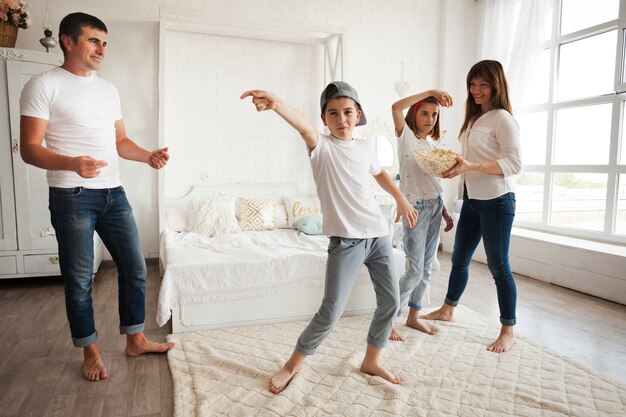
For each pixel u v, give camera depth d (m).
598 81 3.75
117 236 2.01
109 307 2.86
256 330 2.46
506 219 2.19
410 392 1.81
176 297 2.40
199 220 3.71
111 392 1.81
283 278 2.57
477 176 2.25
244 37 4.25
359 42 4.68
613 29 3.62
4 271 3.31
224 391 1.80
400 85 4.68
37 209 3.34
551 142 4.12
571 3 3.98
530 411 1.68
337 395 1.77
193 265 2.42
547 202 4.15
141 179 4.02
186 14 3.64
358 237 1.74
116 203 1.96
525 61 4.13
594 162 3.76
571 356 2.22
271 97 1.49
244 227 3.88
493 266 2.26
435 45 4.97
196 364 2.03
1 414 1.64
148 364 2.06
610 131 3.62
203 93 4.18
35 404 1.71
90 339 1.92
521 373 1.99
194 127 4.17
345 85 1.75
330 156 1.73
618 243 3.50
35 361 2.09
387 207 3.99
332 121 1.76
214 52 4.18
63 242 1.84
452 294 2.57
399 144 2.37
